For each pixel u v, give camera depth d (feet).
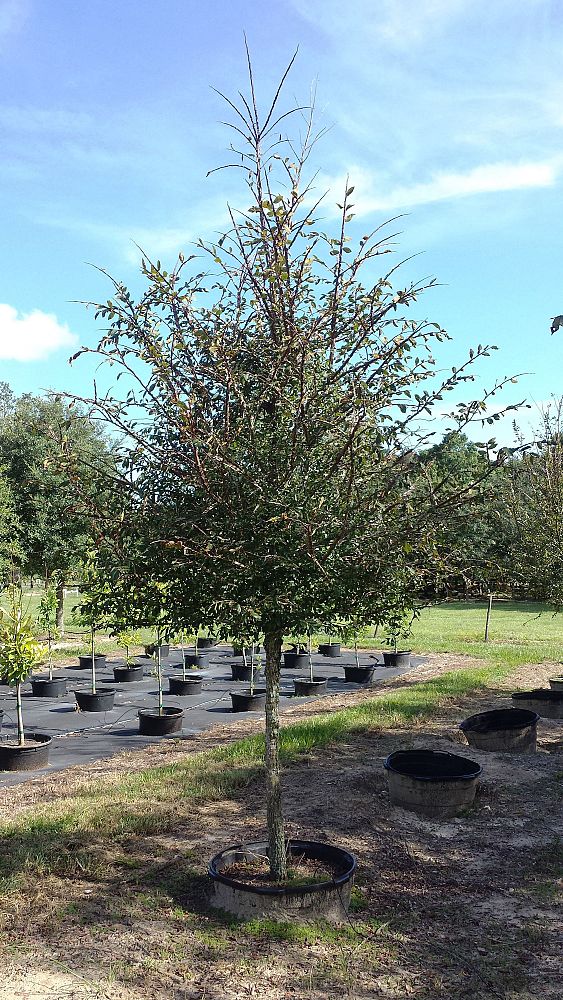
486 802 22.52
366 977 12.62
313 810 20.93
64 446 14.38
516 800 22.76
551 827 20.52
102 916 14.40
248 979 12.41
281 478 13.17
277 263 12.97
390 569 13.42
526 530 34.24
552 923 14.85
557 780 24.97
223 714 38.55
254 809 21.20
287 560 12.90
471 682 42.32
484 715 29.48
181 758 28.43
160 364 13.15
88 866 16.67
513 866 17.78
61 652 59.67
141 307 13.92
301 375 13.08
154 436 14.32
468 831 20.12
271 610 13.26
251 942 13.55
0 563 49.90
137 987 12.10
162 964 12.77
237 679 49.29
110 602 14.64
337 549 13.24
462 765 22.41
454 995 12.21
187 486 14.10
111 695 39.93
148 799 21.62
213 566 13.21
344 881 14.74
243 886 14.38
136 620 14.90
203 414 13.73
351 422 13.53
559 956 13.58
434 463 14.25
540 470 35.47
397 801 21.71
